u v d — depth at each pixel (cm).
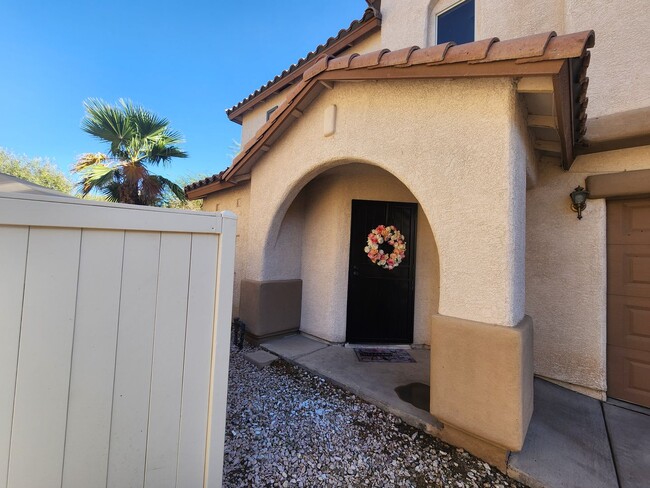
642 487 224
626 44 366
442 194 292
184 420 167
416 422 305
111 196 999
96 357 141
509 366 241
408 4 596
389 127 340
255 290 538
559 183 396
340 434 293
